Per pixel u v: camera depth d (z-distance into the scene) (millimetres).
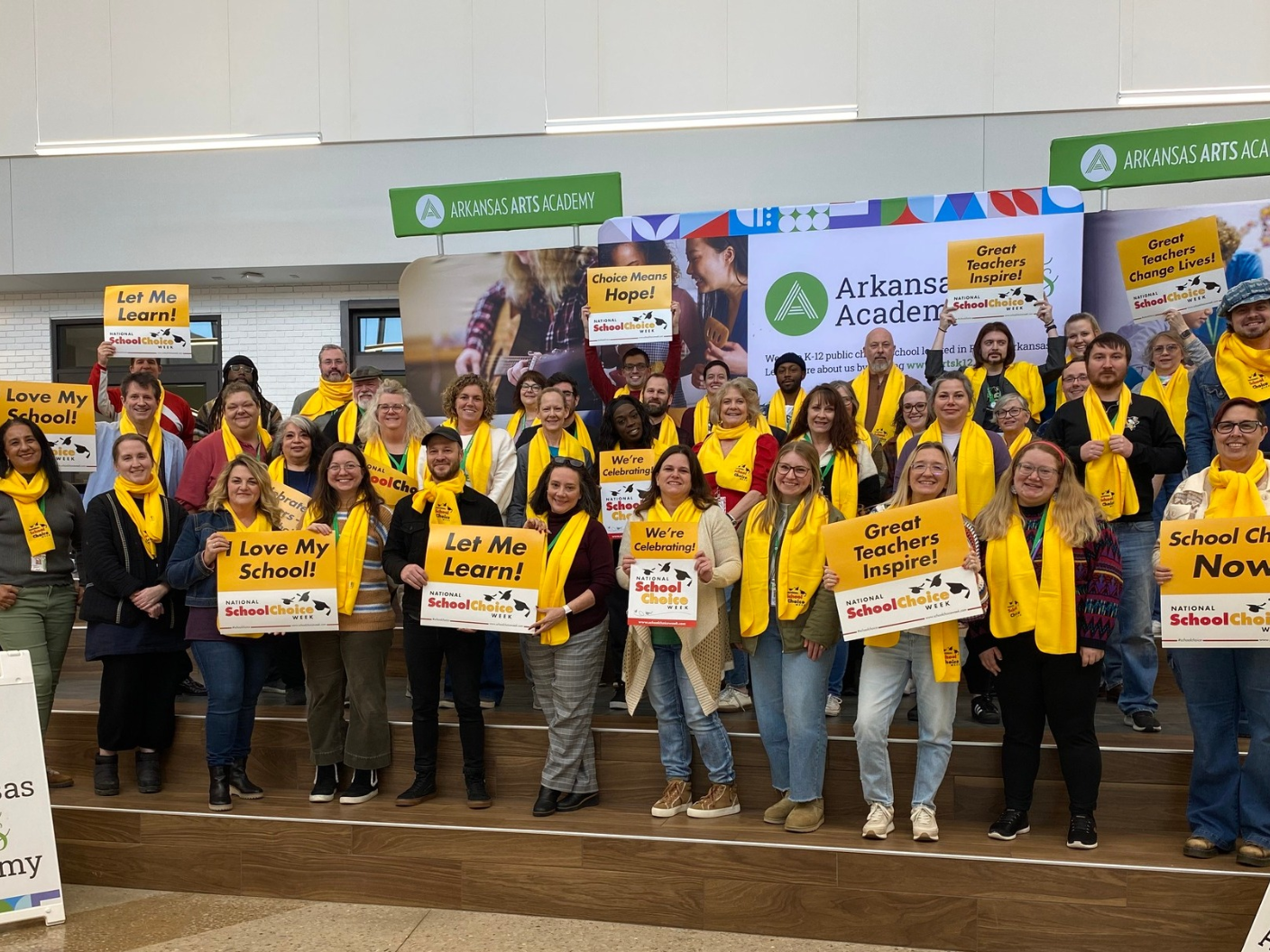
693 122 9211
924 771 3912
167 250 9742
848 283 6938
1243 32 8562
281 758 4844
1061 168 6668
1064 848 3715
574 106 9352
